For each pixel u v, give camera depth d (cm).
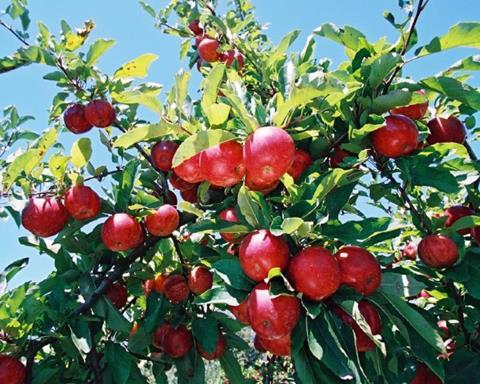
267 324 67
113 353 100
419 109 96
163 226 103
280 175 75
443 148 91
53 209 100
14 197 104
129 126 127
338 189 84
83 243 107
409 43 88
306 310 69
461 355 94
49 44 121
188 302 110
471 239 105
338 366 65
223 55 156
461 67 91
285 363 228
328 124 92
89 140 100
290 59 105
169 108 94
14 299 92
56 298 97
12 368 87
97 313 98
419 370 95
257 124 78
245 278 74
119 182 111
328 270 68
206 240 118
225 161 76
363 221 77
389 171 92
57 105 127
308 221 77
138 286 120
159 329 110
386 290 77
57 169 102
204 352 108
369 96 88
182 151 72
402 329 77
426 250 90
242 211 77
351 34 94
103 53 121
